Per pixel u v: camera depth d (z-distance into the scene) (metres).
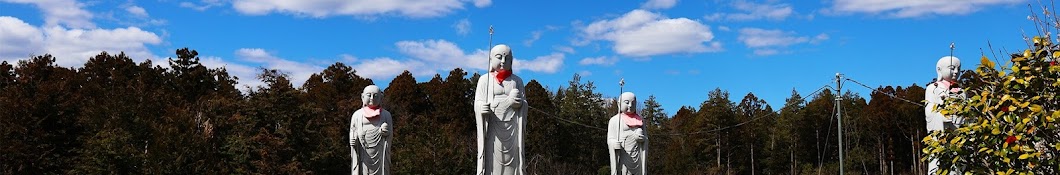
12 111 40.25
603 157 54.81
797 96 62.28
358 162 24.97
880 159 53.69
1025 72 12.40
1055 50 12.27
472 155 50.75
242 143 39.19
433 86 59.31
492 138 22.36
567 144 52.88
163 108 45.03
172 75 55.81
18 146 39.16
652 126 64.94
